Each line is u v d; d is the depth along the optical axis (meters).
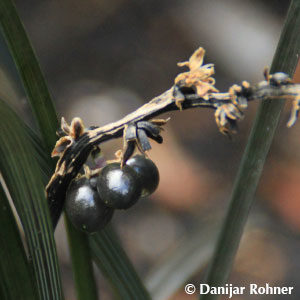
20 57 0.27
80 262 0.29
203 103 0.26
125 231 0.61
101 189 0.26
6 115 0.26
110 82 0.81
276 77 0.25
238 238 0.28
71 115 0.74
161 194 0.65
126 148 0.26
